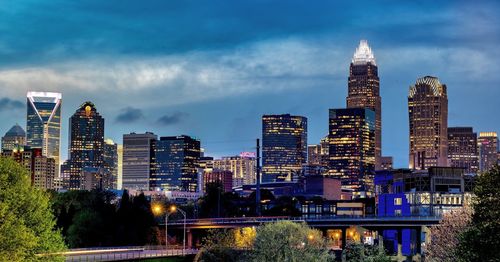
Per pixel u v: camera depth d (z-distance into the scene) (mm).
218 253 194750
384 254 135750
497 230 76500
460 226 126312
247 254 163750
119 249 197500
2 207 90438
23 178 102000
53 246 100125
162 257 184250
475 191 80688
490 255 76438
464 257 80188
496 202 78188
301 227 151875
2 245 88125
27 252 92938
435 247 141125
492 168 80500
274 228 146375
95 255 166750
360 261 135125
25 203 99000
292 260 142750
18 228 90312
